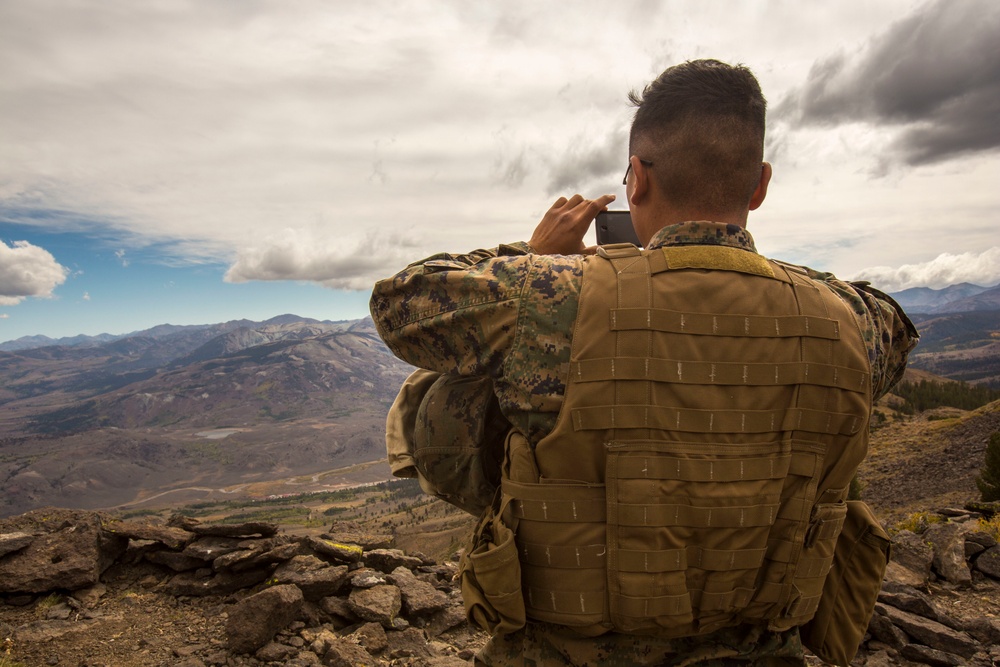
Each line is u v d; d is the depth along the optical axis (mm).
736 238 1350
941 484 51656
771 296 1266
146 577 5516
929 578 6703
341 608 5027
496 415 1529
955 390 132875
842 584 1473
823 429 1229
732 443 1188
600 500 1207
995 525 7430
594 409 1191
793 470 1217
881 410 118312
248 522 5699
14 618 4871
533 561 1268
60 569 5141
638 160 1464
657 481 1165
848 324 1306
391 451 1752
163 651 4441
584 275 1294
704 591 1191
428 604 5262
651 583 1163
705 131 1357
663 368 1187
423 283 1428
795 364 1217
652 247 1391
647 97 1477
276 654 4375
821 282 1388
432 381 1768
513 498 1278
